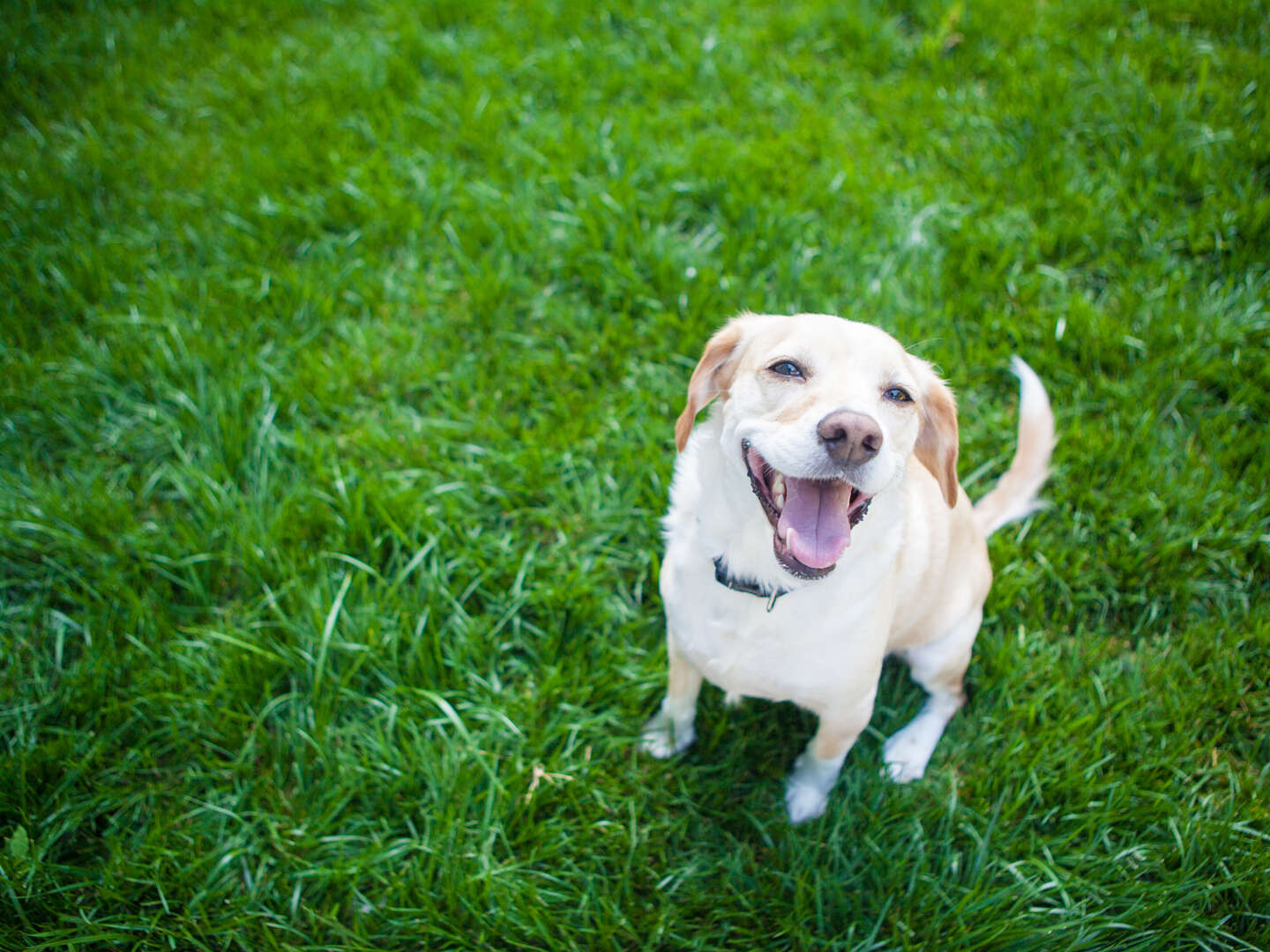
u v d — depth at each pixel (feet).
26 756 2.71
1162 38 4.81
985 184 4.11
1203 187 4.01
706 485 2.47
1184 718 2.92
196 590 3.07
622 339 3.63
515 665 3.04
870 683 2.57
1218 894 2.64
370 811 2.78
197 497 3.27
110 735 2.83
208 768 2.83
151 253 3.92
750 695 2.76
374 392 3.60
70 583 3.12
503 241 3.87
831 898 2.65
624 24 5.08
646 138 4.32
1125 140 4.23
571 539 3.26
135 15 5.18
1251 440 3.34
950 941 2.56
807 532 2.30
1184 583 3.11
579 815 2.78
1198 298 3.68
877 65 4.80
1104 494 3.32
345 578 3.08
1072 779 2.79
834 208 4.01
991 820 2.76
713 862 2.75
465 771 2.77
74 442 3.42
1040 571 3.19
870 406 2.26
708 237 3.99
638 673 3.02
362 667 2.97
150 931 2.53
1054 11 4.99
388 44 4.93
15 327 3.59
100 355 3.53
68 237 3.89
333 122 4.48
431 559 3.15
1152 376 3.51
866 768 2.88
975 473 3.35
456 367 3.57
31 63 4.73
